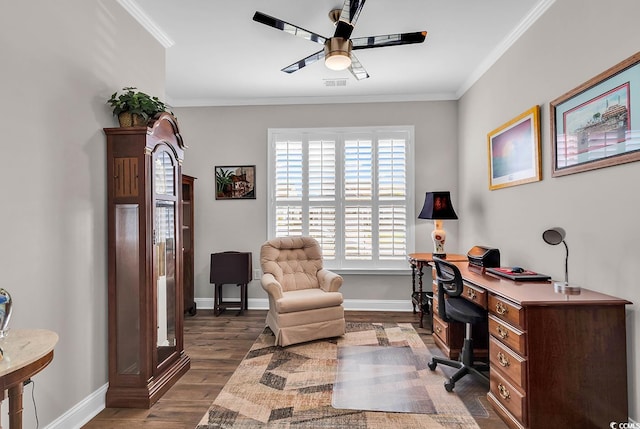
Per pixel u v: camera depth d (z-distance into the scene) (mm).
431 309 3592
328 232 4465
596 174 2014
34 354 1210
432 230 4402
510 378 1975
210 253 4559
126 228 2238
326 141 4465
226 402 2254
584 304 1808
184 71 3666
